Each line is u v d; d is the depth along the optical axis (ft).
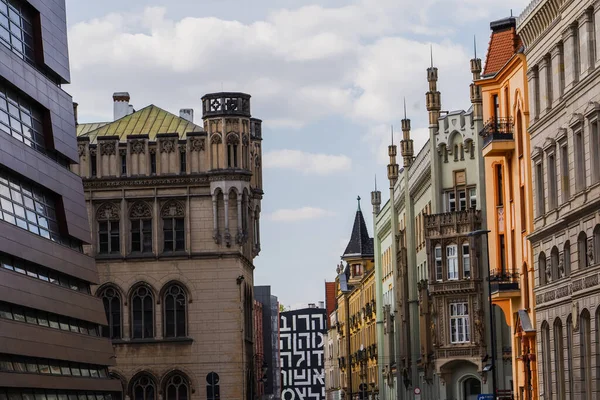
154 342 385.50
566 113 245.24
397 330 493.77
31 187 313.94
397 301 489.67
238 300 387.14
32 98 317.01
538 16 259.60
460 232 377.30
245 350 393.29
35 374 289.94
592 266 226.17
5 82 299.38
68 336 318.86
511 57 287.28
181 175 390.83
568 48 243.40
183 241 390.83
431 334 395.55
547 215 260.21
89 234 352.08
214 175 389.19
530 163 278.46
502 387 367.86
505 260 306.55
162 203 392.06
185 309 387.96
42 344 296.71
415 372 447.83
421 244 436.35
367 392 609.42
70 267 327.06
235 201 390.01
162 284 388.78
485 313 371.56
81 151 395.14
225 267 388.37
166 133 394.52
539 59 264.52
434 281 381.19
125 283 389.19
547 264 261.44
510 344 368.89
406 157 464.24
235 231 388.78
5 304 280.72
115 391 355.77
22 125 312.50
